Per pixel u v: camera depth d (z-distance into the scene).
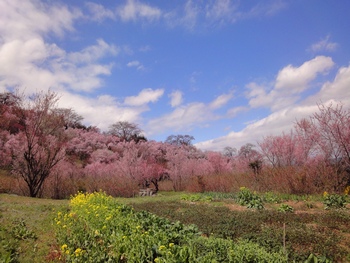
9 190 20.59
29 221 9.91
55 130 23.55
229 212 12.23
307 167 17.42
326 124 17.34
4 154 25.61
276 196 15.47
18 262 6.39
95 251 6.42
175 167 32.97
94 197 13.23
